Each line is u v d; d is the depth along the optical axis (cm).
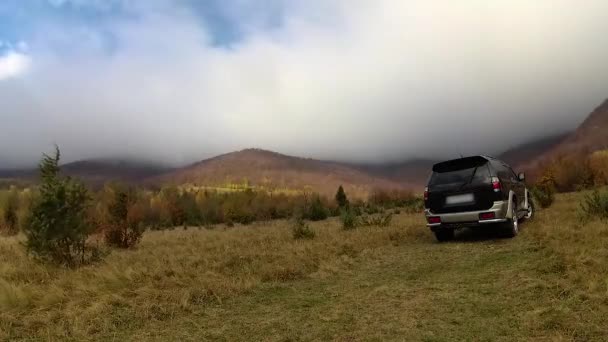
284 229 1653
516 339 373
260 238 1268
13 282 694
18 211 2569
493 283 553
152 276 712
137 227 1345
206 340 435
